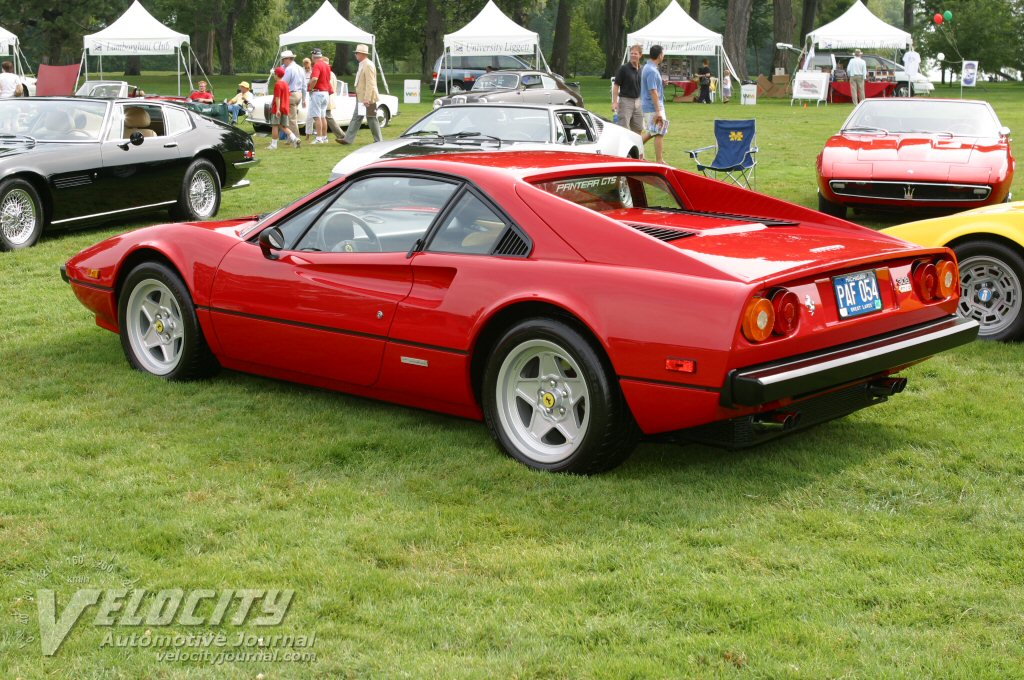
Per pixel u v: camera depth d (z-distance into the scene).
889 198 10.45
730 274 3.83
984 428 4.89
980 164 10.20
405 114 30.12
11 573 3.37
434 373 4.50
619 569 3.41
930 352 4.41
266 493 4.09
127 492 4.08
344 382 4.92
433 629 3.01
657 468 4.38
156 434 4.81
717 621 3.04
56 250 9.77
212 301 5.27
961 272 6.41
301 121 21.27
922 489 4.13
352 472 4.34
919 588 3.23
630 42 34.81
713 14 97.94
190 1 62.12
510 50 33.25
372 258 4.68
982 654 2.83
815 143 19.80
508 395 4.43
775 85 39.31
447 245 4.51
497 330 4.41
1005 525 3.75
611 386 4.06
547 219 4.27
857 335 4.12
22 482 4.17
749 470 4.34
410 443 4.67
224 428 4.87
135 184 10.77
